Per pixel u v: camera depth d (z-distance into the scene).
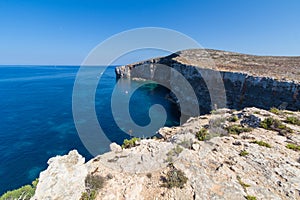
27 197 10.50
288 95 33.38
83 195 8.24
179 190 8.70
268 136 14.29
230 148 12.66
